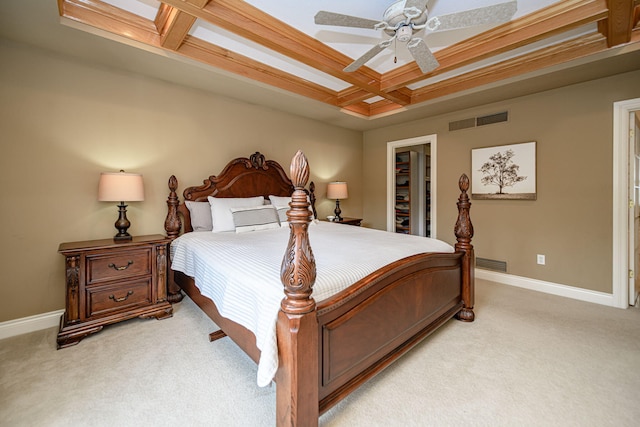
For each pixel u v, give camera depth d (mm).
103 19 2201
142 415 1497
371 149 5285
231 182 3547
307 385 1241
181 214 3229
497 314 2713
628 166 2873
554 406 1558
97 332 2352
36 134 2404
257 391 1685
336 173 4980
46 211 2463
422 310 2078
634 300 2959
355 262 1797
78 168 2600
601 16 2027
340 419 1473
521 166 3492
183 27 2211
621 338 2260
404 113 4172
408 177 5914
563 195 3219
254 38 2283
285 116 4191
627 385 1716
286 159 4227
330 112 4176
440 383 1747
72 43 2324
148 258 2564
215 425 1440
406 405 1572
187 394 1653
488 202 3814
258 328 1374
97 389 1686
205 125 3395
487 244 3842
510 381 1762
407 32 1899
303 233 1208
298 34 2451
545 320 2586
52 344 2182
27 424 1428
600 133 2973
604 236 2982
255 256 1944
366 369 1648
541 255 3398
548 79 2969
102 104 2709
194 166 3322
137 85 2902
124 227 2680
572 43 2576
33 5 1880
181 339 2262
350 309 1525
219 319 1993
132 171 2895
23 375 1805
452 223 4164
